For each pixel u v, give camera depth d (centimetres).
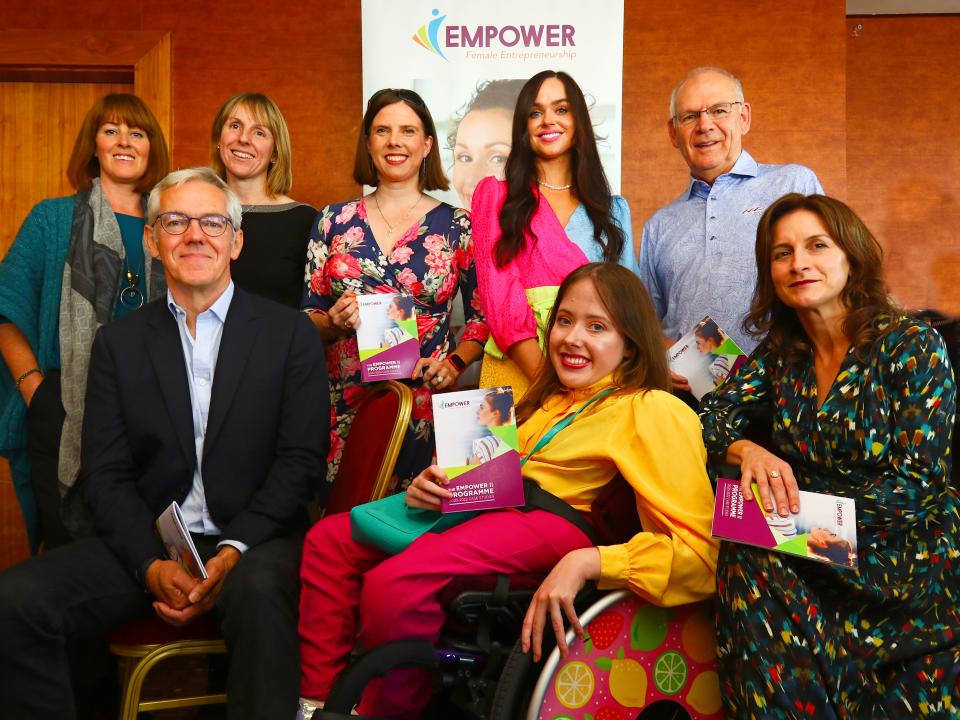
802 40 448
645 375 219
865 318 204
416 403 296
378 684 198
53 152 474
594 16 387
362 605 200
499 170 390
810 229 209
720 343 252
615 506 214
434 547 201
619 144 388
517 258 290
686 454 204
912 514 191
